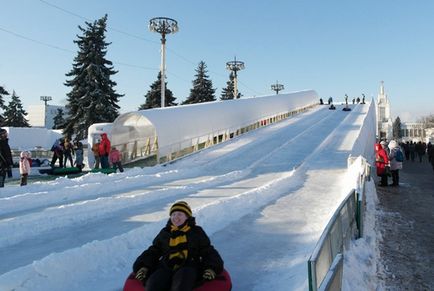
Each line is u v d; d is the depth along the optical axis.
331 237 5.40
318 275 4.18
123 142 23.55
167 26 38.19
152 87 60.78
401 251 9.37
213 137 26.97
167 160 21.67
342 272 5.79
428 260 8.79
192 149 24.20
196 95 70.75
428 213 13.20
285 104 44.84
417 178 22.25
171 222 4.43
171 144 21.97
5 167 13.02
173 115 23.09
